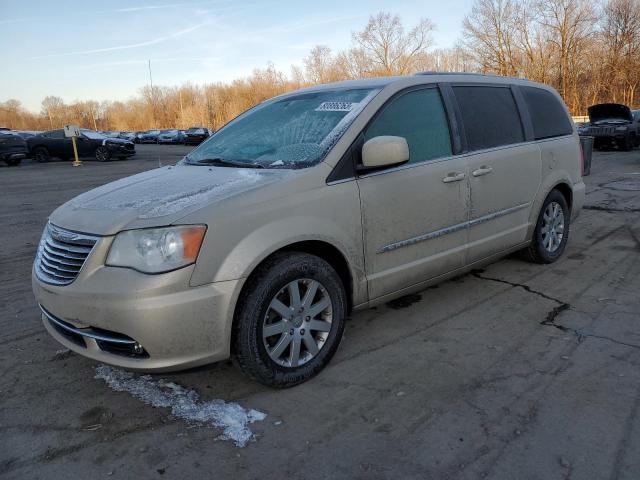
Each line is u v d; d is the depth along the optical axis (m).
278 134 3.53
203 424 2.64
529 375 2.98
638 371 2.97
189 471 2.31
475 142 3.96
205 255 2.54
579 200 5.22
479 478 2.18
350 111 3.37
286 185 2.88
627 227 6.41
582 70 42.97
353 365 3.18
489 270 4.86
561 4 40.91
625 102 42.91
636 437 2.40
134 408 2.81
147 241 2.51
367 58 53.94
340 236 3.04
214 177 3.11
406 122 3.52
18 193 12.47
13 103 117.81
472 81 4.14
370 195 3.19
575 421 2.54
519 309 3.94
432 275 3.70
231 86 66.38
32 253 6.35
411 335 3.56
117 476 2.30
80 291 2.57
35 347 3.60
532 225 4.60
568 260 5.12
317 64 56.38
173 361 2.56
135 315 2.46
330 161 3.07
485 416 2.61
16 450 2.50
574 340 3.39
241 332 2.71
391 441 2.45
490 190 4.02
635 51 40.97
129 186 3.17
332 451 2.40
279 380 2.86
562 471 2.20
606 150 17.83
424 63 53.00
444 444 2.41
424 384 2.93
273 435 2.53
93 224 2.67
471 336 3.52
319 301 3.04
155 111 85.69
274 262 2.79
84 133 23.67
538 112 4.74
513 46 44.09
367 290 3.28
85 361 3.37
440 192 3.60
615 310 3.84
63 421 2.72
